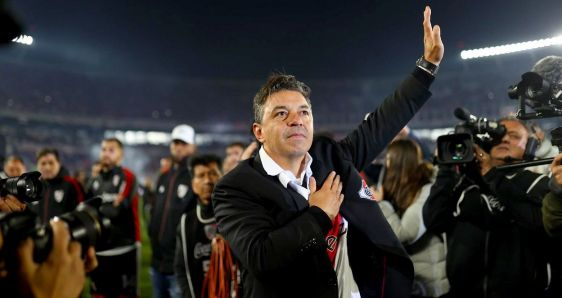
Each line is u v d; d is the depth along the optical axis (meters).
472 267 2.55
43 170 5.18
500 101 24.48
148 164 32.78
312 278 1.58
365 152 2.00
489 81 25.55
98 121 31.23
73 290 1.03
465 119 2.39
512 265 2.41
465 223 2.60
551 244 2.34
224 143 34.38
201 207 3.29
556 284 2.35
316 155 1.87
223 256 2.67
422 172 2.97
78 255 1.04
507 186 2.28
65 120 29.72
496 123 2.37
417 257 2.88
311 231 1.51
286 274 1.59
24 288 0.97
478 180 2.40
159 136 33.56
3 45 0.72
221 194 1.76
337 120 31.92
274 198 1.68
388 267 1.78
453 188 2.50
